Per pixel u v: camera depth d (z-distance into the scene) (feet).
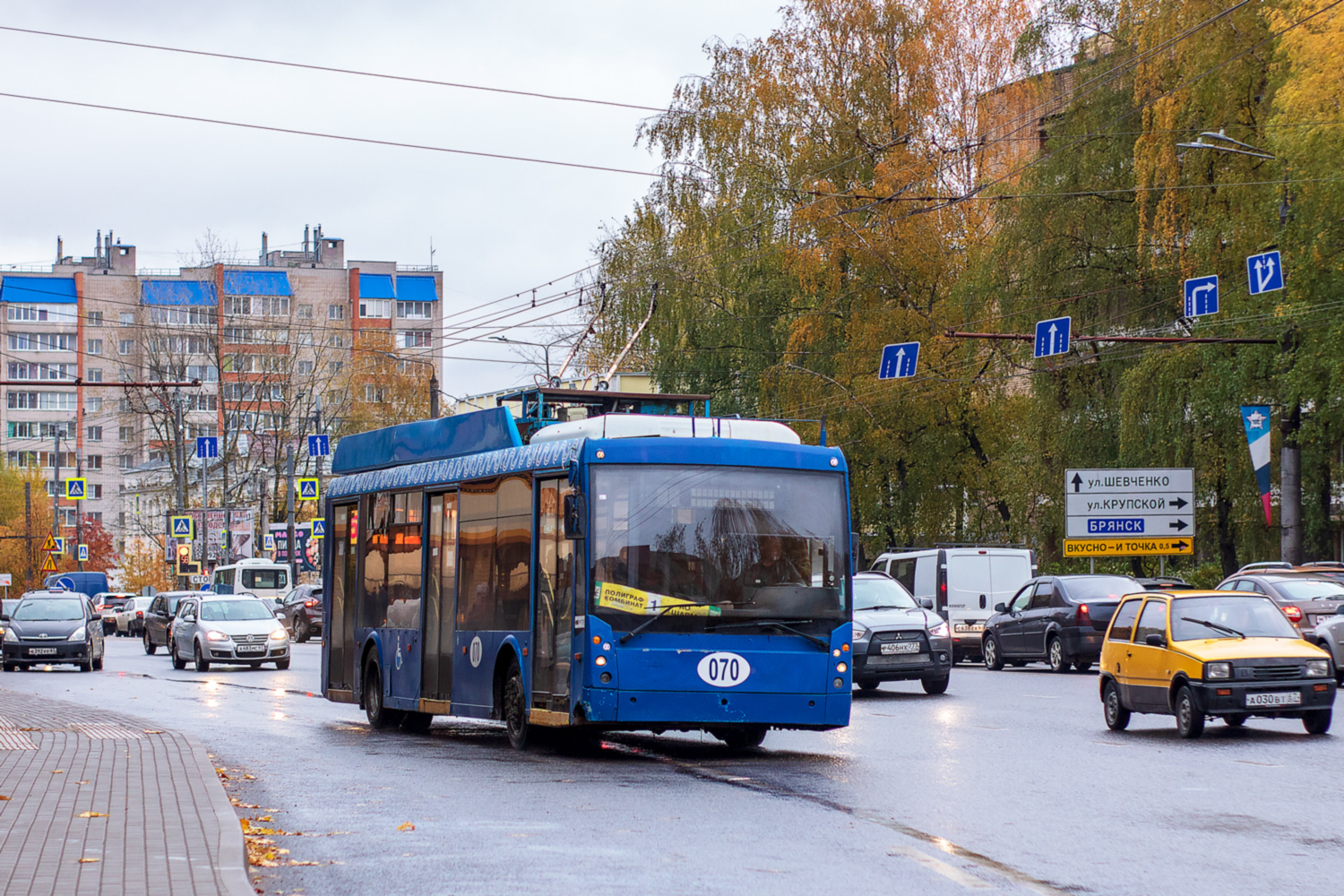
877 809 37.45
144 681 107.96
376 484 67.41
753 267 167.43
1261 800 38.99
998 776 44.47
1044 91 152.87
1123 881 27.78
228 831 31.42
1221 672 55.01
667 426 51.57
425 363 265.34
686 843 32.24
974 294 150.71
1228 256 123.85
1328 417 121.19
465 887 27.40
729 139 167.53
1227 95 123.24
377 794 41.11
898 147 153.28
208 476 266.36
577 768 47.65
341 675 70.28
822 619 49.34
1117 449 143.23
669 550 48.55
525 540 52.54
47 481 426.10
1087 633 100.42
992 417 162.91
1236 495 132.98
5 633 125.70
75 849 29.14
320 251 486.79
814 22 164.96
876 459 163.02
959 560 116.16
